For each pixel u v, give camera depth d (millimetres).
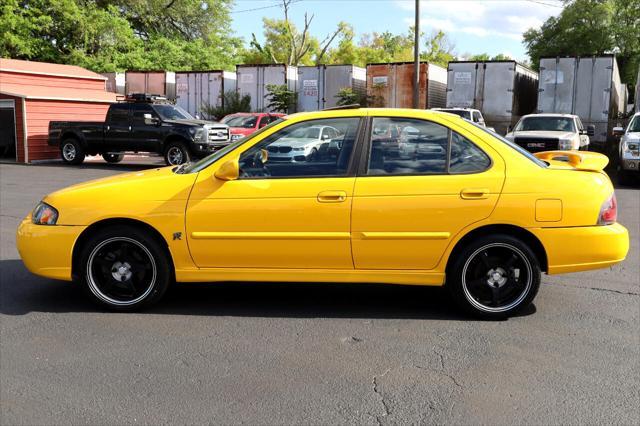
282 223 4781
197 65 40562
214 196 4832
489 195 4711
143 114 19469
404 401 3570
